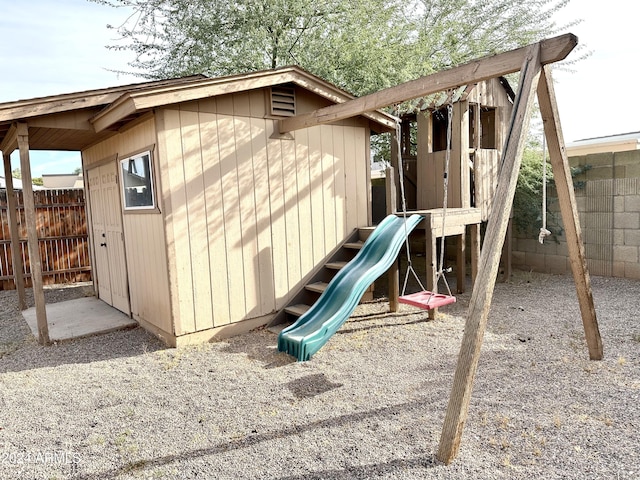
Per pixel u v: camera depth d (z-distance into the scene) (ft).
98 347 15.49
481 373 11.68
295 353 13.38
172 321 14.71
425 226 17.42
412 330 15.96
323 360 13.33
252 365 13.14
